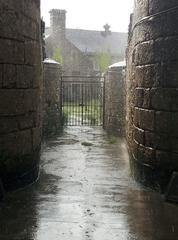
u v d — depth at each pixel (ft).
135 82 26.73
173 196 21.99
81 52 143.43
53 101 51.60
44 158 34.91
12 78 22.89
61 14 140.77
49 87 50.31
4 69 22.27
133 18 28.53
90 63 144.05
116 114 52.08
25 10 23.90
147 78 24.39
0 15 21.75
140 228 18.24
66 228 18.17
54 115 52.13
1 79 22.16
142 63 25.08
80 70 143.33
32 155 25.52
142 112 25.08
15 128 23.41
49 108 50.49
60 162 33.22
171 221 19.16
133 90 27.61
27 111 24.58
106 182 26.45
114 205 21.50
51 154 37.01
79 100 88.63
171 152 22.63
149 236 17.34
